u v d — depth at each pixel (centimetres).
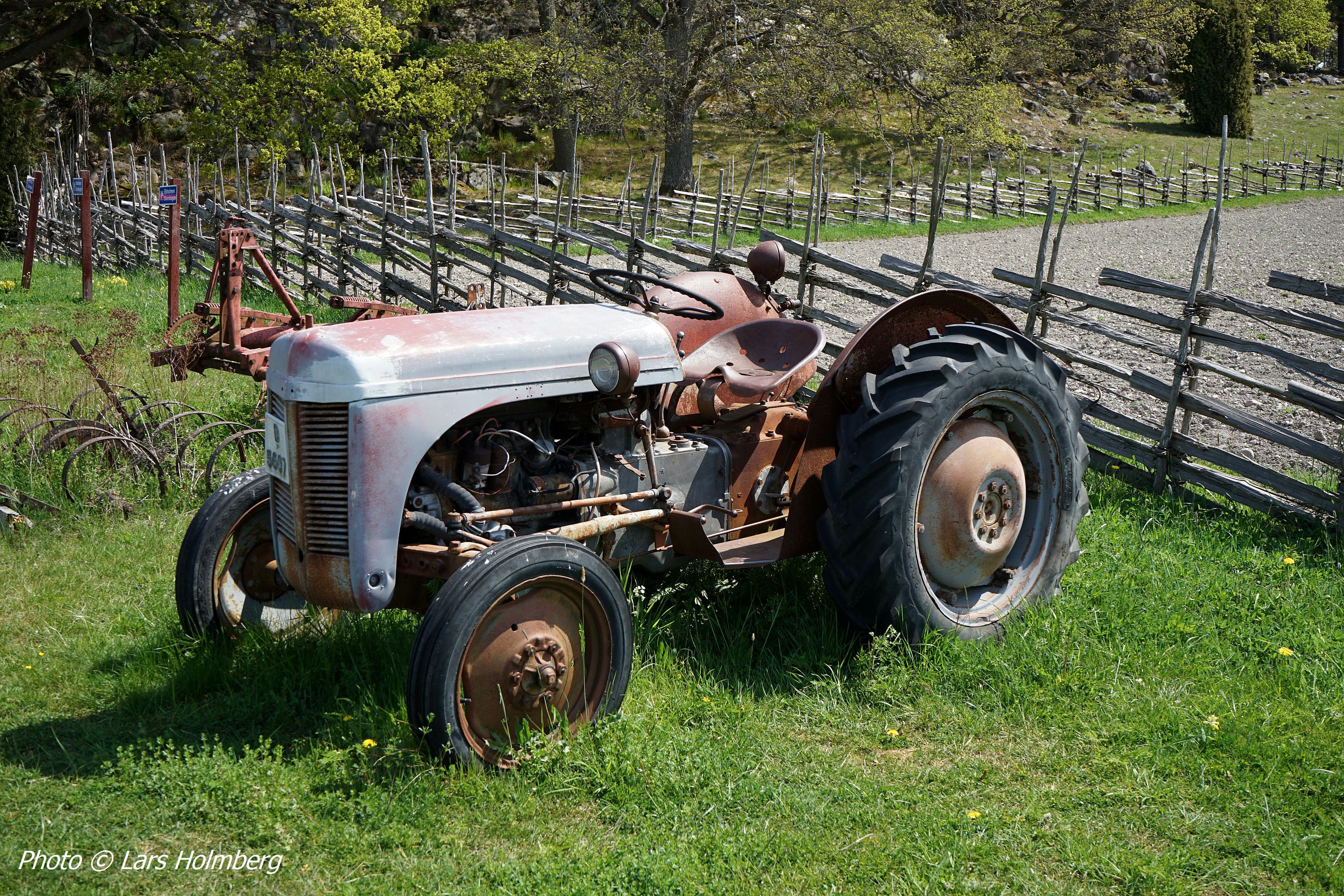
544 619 360
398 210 2084
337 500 353
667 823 323
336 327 368
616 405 408
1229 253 2059
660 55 2541
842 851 311
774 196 2666
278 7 2692
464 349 368
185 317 665
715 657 429
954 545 435
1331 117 4650
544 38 2652
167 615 459
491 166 1631
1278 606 462
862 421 421
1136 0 3491
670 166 2856
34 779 347
